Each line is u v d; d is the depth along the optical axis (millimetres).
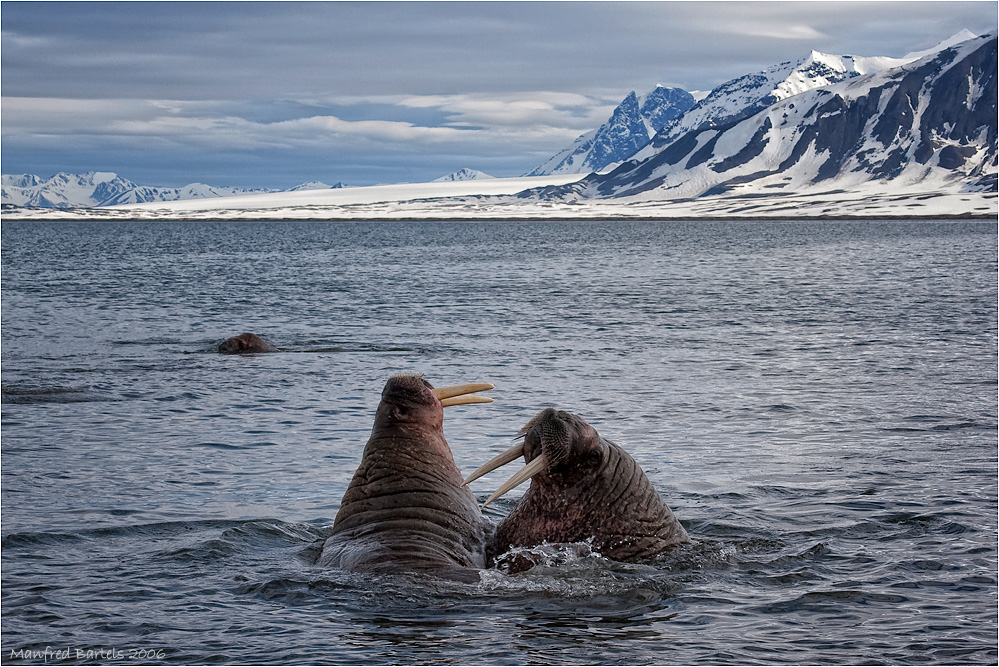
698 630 7008
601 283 52250
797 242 112875
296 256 87188
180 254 91000
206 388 19297
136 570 8398
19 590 7902
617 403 17375
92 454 13422
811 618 7250
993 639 6863
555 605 7406
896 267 64438
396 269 67250
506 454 8227
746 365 22203
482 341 27203
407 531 8164
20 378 20359
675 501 10883
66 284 52406
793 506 10641
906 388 18891
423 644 6730
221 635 6934
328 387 19453
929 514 10195
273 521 9961
